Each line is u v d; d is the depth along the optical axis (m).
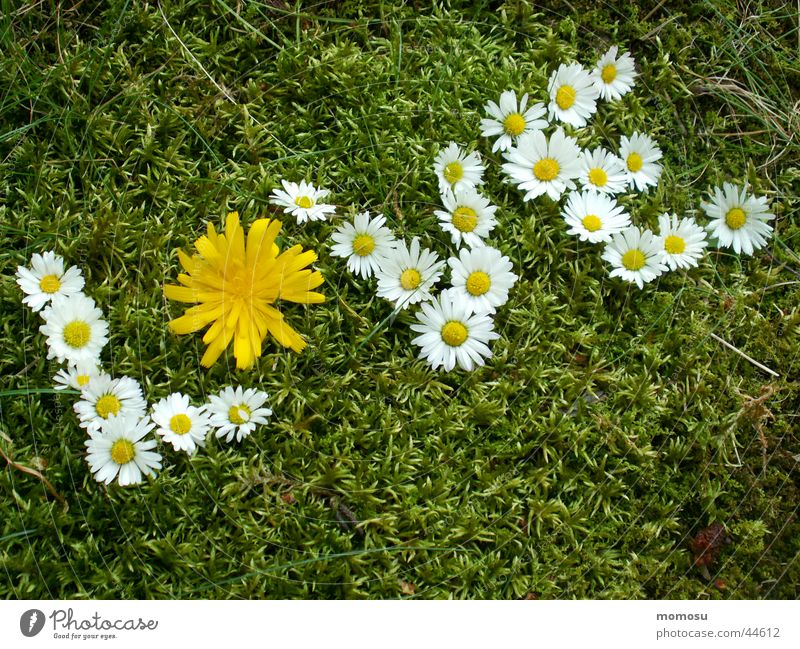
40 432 0.31
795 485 0.33
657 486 0.32
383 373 0.32
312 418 0.32
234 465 0.32
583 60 0.34
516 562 0.32
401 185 0.33
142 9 0.33
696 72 0.35
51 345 0.30
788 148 0.35
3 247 0.32
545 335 0.33
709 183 0.34
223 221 0.32
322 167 0.33
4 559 0.30
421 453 0.32
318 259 0.32
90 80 0.33
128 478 0.30
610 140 0.34
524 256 0.33
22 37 0.33
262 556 0.31
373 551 0.31
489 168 0.33
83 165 0.32
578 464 0.32
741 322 0.33
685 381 0.33
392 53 0.34
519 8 0.34
